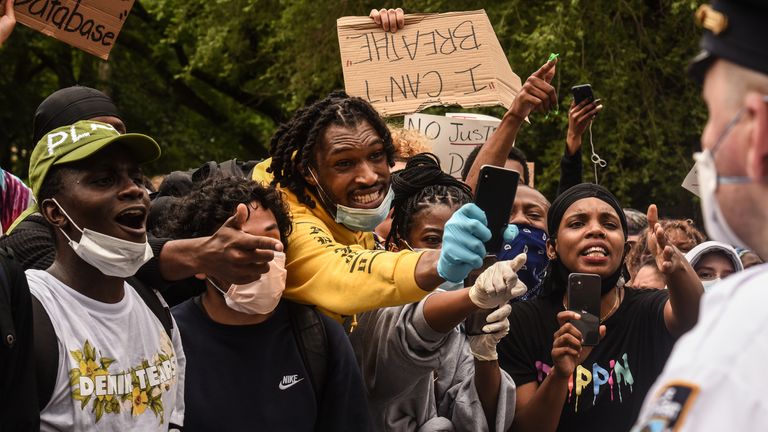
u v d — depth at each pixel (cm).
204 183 296
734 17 129
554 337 332
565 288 366
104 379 242
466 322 321
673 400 123
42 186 247
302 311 290
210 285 284
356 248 282
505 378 328
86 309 245
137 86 1755
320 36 1178
